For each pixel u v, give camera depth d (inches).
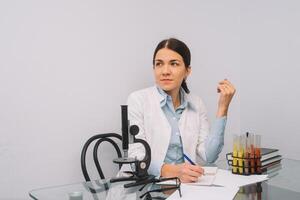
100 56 66.1
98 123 66.6
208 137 58.0
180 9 75.6
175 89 58.2
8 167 57.8
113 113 68.4
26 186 59.5
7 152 57.6
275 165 56.7
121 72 68.8
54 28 61.0
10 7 56.8
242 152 48.4
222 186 41.6
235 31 84.4
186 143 58.4
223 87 55.5
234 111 84.5
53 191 40.6
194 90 78.3
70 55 62.8
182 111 60.7
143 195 38.7
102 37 66.1
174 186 41.3
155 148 56.7
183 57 56.0
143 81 72.1
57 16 61.2
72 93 63.4
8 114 57.4
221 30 82.0
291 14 72.0
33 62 59.2
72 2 62.6
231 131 84.0
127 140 44.7
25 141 59.1
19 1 57.6
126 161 43.6
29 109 59.2
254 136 50.8
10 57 57.1
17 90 58.0
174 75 55.6
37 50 59.5
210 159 57.4
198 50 78.5
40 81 60.1
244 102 84.0
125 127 44.7
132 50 69.9
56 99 61.7
